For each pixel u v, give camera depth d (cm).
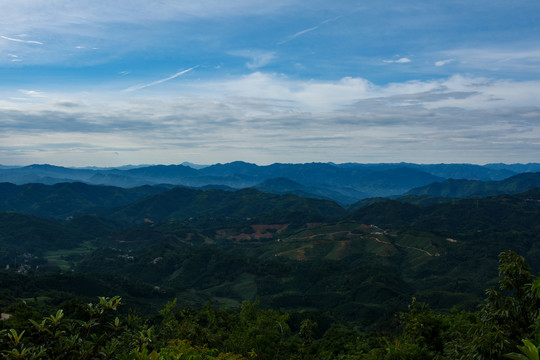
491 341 1658
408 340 3594
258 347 3256
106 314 1227
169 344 2111
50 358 1035
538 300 1698
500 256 1897
